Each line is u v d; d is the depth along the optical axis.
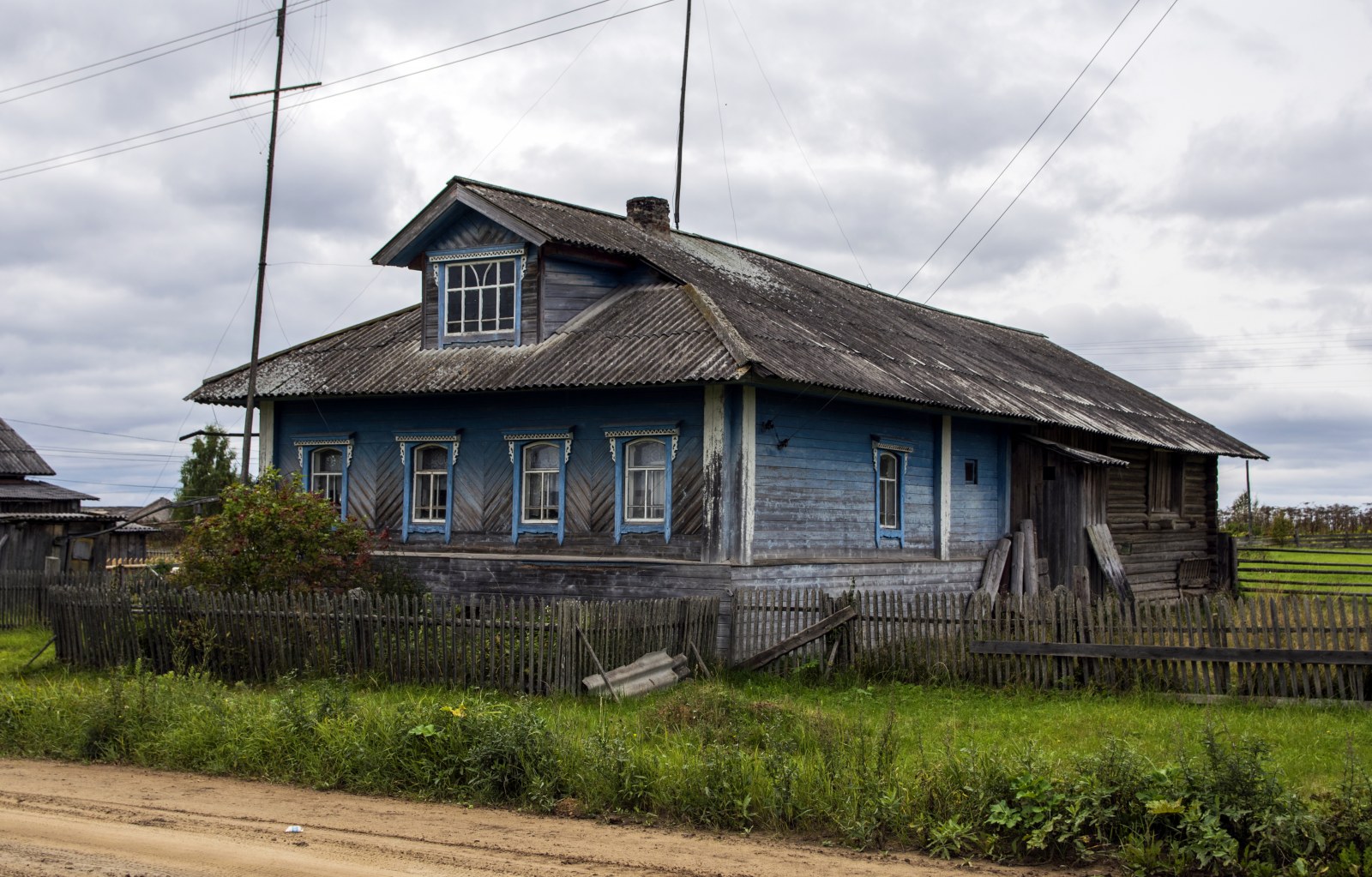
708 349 17.86
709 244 27.02
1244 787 8.49
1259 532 51.53
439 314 21.92
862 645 16.55
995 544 24.27
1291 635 14.03
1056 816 8.67
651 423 18.81
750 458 18.05
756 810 9.48
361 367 21.97
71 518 30.83
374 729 11.23
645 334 19.25
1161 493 30.08
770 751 10.30
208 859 8.38
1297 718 12.88
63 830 9.22
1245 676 14.28
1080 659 15.18
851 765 9.86
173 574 18.33
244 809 9.95
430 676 15.42
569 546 19.53
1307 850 8.03
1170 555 30.31
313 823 9.46
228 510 18.00
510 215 20.77
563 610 14.65
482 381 19.41
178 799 10.34
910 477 21.94
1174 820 8.49
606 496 19.28
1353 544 45.28
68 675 17.16
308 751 11.22
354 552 18.45
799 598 16.95
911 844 8.92
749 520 17.95
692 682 15.52
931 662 16.03
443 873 8.08
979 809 8.95
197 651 16.88
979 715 13.73
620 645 15.29
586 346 19.55
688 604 16.58
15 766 11.90
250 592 17.23
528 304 20.89
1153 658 14.65
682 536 18.33
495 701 14.20
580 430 19.69
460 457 21.02
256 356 26.81
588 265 21.58
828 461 19.81
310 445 22.67
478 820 9.65
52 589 17.95
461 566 20.36
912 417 22.11
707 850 8.74
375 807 10.09
